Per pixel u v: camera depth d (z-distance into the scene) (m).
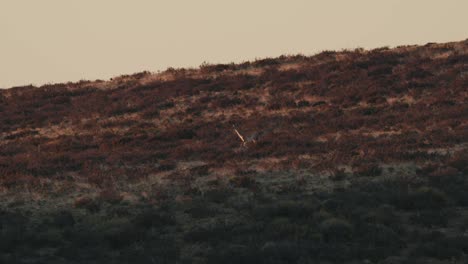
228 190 110.75
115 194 111.19
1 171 130.12
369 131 145.62
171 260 84.56
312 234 89.81
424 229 92.56
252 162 128.38
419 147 130.38
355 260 83.38
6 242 88.75
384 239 87.69
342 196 104.12
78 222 100.31
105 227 95.12
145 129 161.62
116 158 136.38
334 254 84.00
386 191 105.62
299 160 124.94
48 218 102.06
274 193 109.31
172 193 112.50
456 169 114.31
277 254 83.19
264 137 144.50
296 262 82.44
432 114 150.12
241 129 153.38
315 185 112.25
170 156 137.88
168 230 95.62
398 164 120.62
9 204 109.00
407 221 95.44
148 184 118.62
